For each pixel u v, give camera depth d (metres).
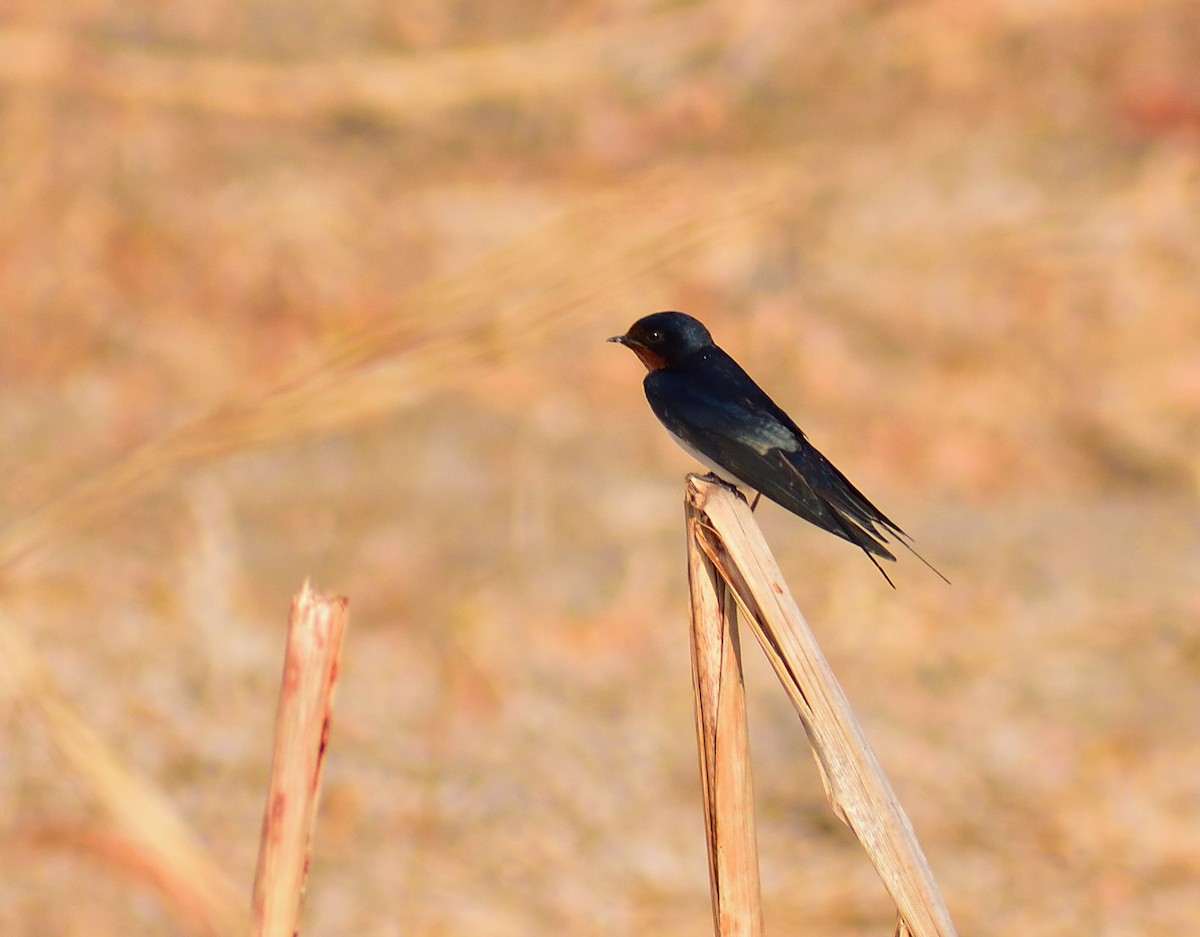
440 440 18.02
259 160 24.78
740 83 29.30
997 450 19.92
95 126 23.94
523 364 20.23
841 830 11.91
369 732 12.49
